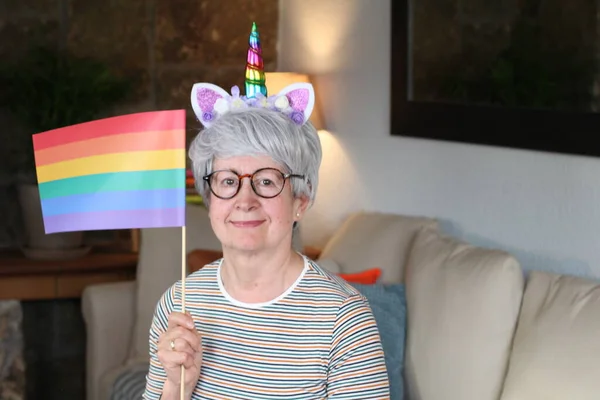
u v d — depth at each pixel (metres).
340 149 3.98
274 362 1.55
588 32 2.58
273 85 4.02
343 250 3.31
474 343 2.52
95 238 4.40
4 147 4.35
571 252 2.69
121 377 3.23
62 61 4.14
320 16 4.15
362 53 3.81
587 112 2.59
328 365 1.55
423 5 3.36
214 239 3.60
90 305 3.58
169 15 4.49
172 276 3.53
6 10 4.29
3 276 3.90
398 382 2.70
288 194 1.59
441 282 2.70
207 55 4.55
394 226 3.18
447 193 3.27
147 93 4.49
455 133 3.18
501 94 2.96
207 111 1.64
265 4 4.56
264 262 1.58
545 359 2.23
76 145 1.61
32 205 4.05
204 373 1.58
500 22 2.96
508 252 2.86
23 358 3.96
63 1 4.36
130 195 1.60
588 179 2.62
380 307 2.77
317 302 1.57
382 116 3.68
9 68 4.22
